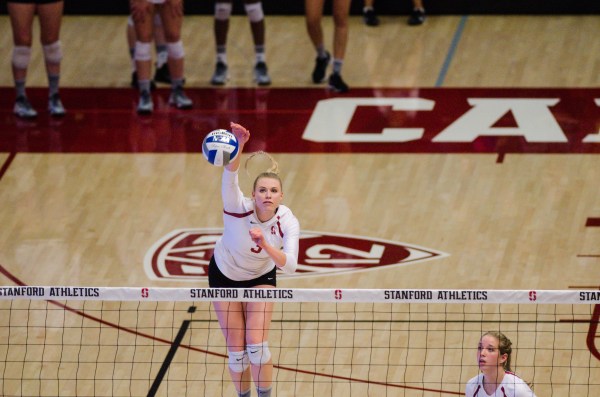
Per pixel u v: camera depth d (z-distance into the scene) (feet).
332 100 100.17
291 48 112.88
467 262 72.74
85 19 121.49
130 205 81.56
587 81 102.94
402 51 111.14
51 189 84.23
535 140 91.40
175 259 73.61
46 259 73.92
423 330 64.28
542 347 62.34
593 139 91.40
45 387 59.26
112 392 58.75
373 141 91.76
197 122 95.91
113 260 73.61
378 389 58.59
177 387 59.06
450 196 82.43
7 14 120.98
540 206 80.69
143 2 93.91
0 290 48.60
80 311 66.90
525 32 115.55
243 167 86.74
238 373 52.01
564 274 70.95
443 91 101.50
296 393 58.18
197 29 118.11
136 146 91.56
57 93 96.84
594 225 77.66
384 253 74.02
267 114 97.40
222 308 51.24
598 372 59.82
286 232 49.90
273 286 52.34
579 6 119.85
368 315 65.98
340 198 82.12
